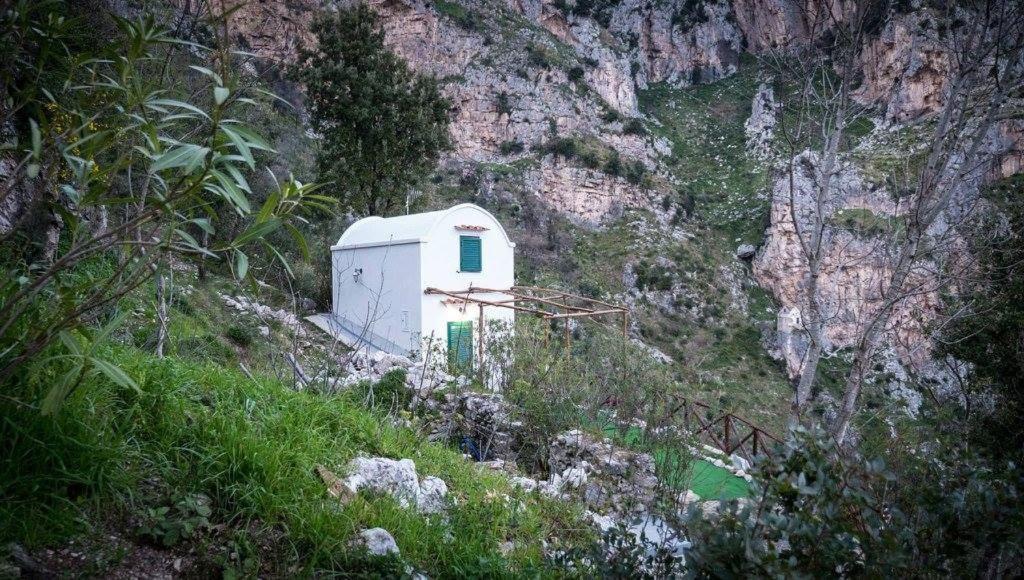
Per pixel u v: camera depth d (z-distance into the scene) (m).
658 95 84.88
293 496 3.37
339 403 5.23
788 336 45.31
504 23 75.44
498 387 13.23
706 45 88.06
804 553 2.25
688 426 8.80
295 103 44.97
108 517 2.77
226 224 16.88
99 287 2.81
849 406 6.36
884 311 6.53
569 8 81.94
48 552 2.48
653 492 7.05
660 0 89.25
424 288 18.78
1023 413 7.95
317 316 20.25
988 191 7.93
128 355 3.86
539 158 64.12
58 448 2.72
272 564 2.99
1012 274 7.82
